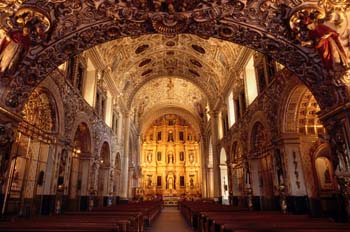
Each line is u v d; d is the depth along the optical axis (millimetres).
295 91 10242
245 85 16219
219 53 19109
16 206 8844
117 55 18828
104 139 18016
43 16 6707
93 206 15016
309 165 10516
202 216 10242
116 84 20922
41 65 7684
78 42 8102
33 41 7012
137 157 34625
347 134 6570
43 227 4938
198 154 43625
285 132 10875
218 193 24344
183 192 41469
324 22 6707
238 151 19250
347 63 6516
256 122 14289
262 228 5281
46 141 10352
